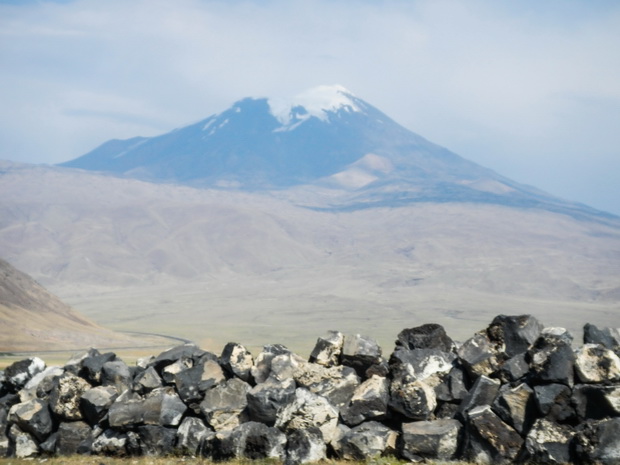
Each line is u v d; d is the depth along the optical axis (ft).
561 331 73.72
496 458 68.90
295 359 81.56
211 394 79.00
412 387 73.51
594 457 64.59
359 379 77.87
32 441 82.99
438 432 70.54
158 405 79.05
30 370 89.97
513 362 73.00
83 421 82.28
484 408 70.95
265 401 75.10
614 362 68.44
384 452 71.87
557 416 68.69
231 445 72.54
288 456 70.59
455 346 82.23
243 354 81.46
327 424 72.23
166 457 76.18
